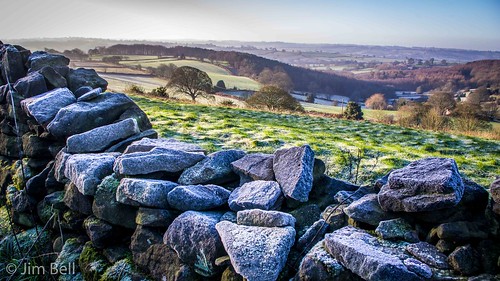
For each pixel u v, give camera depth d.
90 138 5.06
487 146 11.97
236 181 4.38
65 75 6.93
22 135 6.22
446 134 14.65
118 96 6.03
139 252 3.72
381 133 14.57
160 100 23.34
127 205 3.97
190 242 3.30
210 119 14.38
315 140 10.85
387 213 3.07
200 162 4.36
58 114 5.45
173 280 3.31
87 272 3.96
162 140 5.15
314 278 2.66
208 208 3.73
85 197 4.38
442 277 2.40
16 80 7.12
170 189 3.83
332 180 4.02
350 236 2.88
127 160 4.09
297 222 3.54
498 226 2.56
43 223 5.04
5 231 5.42
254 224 3.28
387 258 2.48
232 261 2.89
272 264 2.78
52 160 5.66
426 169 3.04
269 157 4.24
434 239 2.76
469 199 2.82
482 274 2.39
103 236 4.01
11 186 5.90
